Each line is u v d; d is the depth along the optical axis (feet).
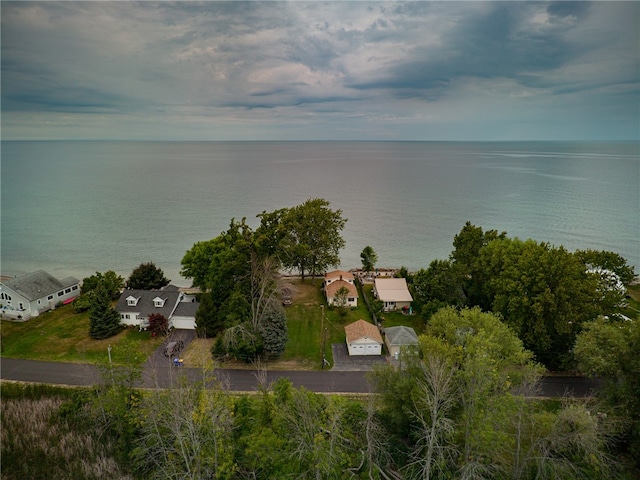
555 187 606.14
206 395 98.02
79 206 467.52
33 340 171.63
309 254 228.63
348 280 230.07
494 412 91.91
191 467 97.50
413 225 386.32
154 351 163.94
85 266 289.53
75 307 197.57
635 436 102.27
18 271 277.64
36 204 478.18
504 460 95.20
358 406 115.03
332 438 92.02
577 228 367.86
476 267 186.39
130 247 326.44
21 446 110.11
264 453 95.14
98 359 155.94
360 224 389.60
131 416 110.22
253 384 143.43
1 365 153.17
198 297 208.85
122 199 511.81
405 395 106.11
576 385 141.28
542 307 146.10
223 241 208.54
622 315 174.81
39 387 134.92
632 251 308.60
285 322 163.94
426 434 96.99
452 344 122.72
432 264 197.16
